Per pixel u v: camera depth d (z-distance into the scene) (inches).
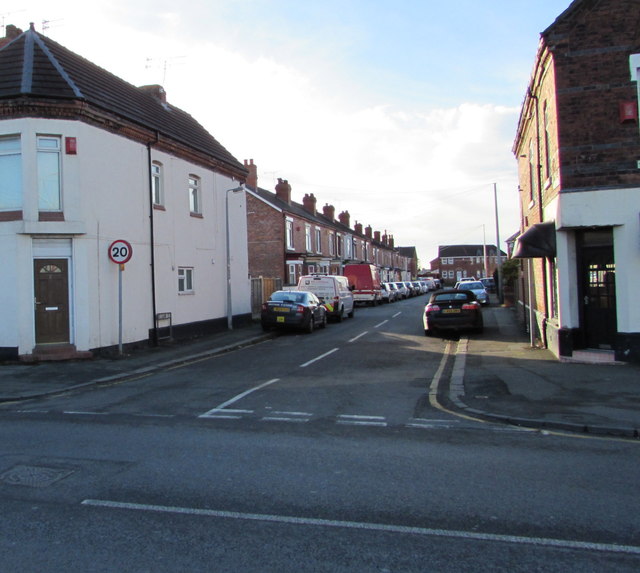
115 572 138.6
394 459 230.4
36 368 473.4
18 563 142.9
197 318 726.5
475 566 141.3
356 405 337.4
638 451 241.0
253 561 144.2
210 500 185.6
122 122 576.1
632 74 423.5
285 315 767.7
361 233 2461.9
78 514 174.4
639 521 167.6
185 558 145.7
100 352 538.6
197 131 805.2
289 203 1628.9
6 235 504.1
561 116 435.5
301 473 212.7
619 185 422.0
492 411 309.6
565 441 258.2
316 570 139.3
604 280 446.6
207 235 759.1
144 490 195.2
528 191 689.0
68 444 254.7
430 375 440.8
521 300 877.2
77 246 520.1
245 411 322.7
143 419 305.6
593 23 430.6
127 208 586.6
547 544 153.2
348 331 811.4
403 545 152.8
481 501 184.1
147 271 618.2
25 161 503.8
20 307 500.4
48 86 515.5
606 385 360.5
